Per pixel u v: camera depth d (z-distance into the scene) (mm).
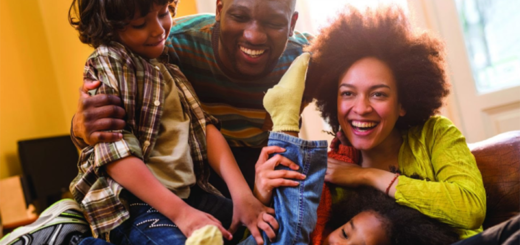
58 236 1019
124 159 972
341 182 1108
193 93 1181
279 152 1030
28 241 1017
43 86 3098
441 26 2379
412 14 1202
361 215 1016
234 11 1281
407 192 1020
